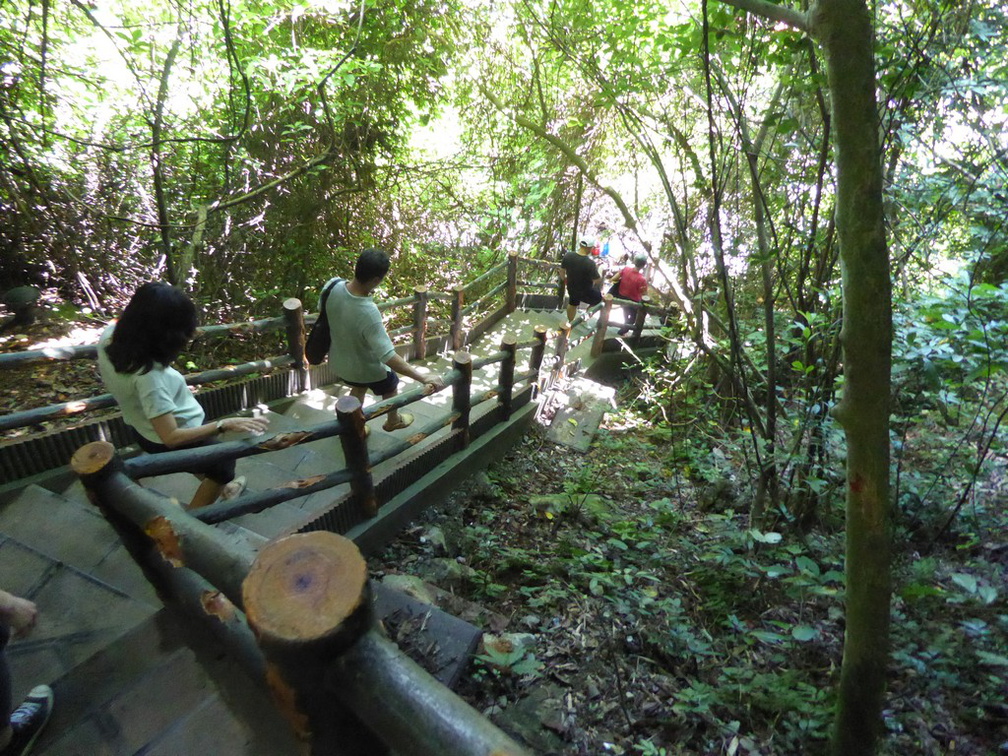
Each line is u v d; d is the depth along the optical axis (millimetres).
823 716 2525
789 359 4859
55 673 2045
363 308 3551
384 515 3564
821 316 3438
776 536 3105
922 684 2791
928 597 3078
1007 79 3041
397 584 3131
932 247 3613
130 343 2234
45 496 2883
